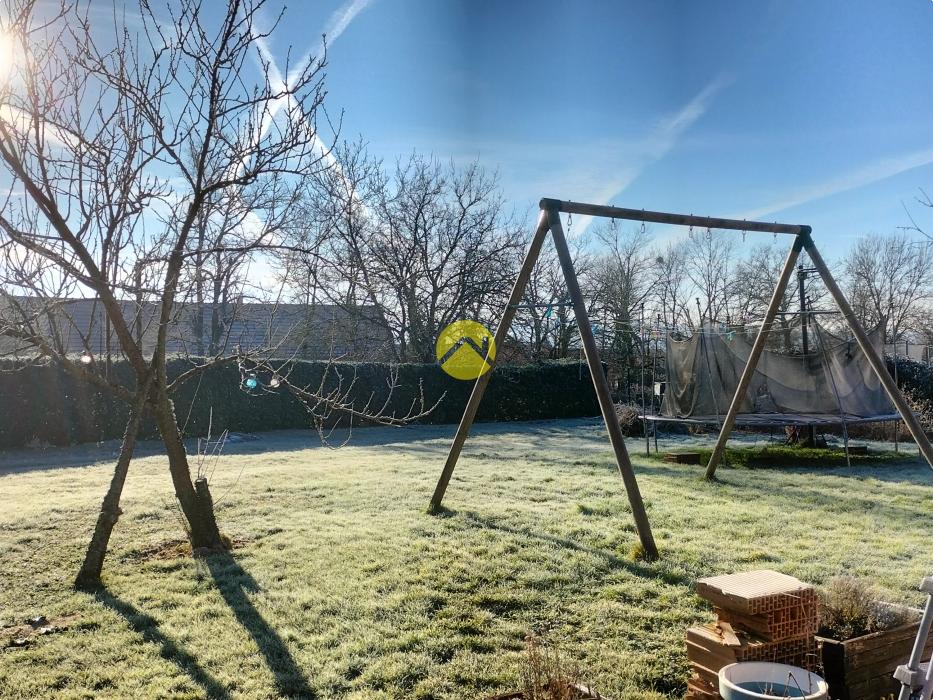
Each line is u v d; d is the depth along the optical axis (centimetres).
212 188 533
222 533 628
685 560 556
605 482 934
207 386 1681
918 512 754
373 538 621
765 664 277
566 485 909
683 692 351
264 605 462
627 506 762
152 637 414
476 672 367
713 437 1622
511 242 2731
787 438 1469
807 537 640
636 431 1716
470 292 2634
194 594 487
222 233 582
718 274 3306
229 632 420
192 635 416
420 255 2598
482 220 2680
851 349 1327
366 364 1998
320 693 347
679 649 393
